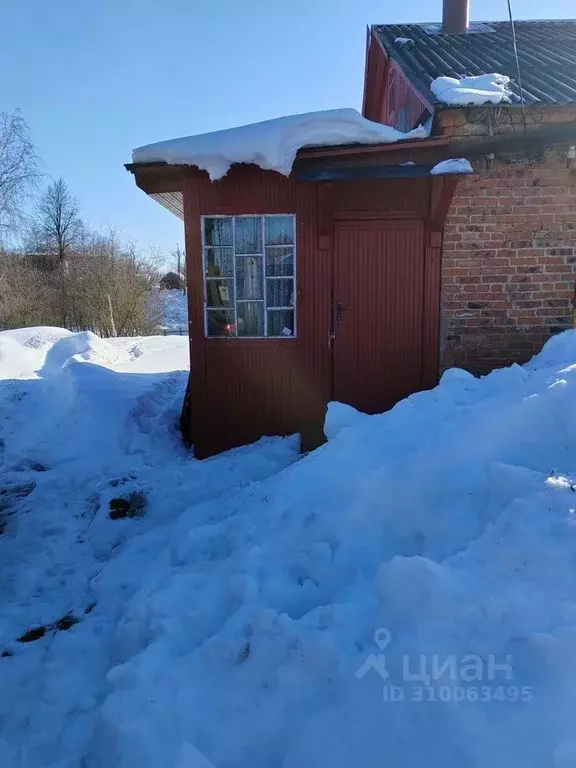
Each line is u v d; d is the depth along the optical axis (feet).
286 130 16.72
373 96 35.37
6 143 68.23
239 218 18.69
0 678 9.55
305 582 9.30
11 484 18.29
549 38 27.78
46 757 7.98
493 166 18.60
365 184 18.49
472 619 7.13
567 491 8.34
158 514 15.44
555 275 19.04
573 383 10.64
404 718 6.47
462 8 29.25
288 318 19.27
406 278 18.95
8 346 36.17
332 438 13.48
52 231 96.12
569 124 17.85
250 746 7.06
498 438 10.22
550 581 7.14
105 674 9.33
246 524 11.60
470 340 19.26
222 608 9.52
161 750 7.19
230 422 19.48
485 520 8.80
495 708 6.16
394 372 19.31
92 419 22.06
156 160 17.28
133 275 88.43
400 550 9.27
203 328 19.12
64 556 13.88
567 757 5.54
